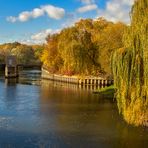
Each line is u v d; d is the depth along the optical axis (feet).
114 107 217.56
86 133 147.13
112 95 277.03
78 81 406.21
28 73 647.97
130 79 136.98
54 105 228.63
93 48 394.52
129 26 139.85
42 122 171.12
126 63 137.18
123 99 139.03
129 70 136.87
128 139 137.28
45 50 535.19
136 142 133.69
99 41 370.94
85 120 175.32
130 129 152.56
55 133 147.43
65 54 403.95
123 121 170.50
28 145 130.00
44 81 460.14
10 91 321.52
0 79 490.90
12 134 146.00
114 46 340.18
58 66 480.23
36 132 149.69
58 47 439.63
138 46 134.10
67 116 187.21
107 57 344.08
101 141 134.92
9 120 176.24
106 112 198.59
